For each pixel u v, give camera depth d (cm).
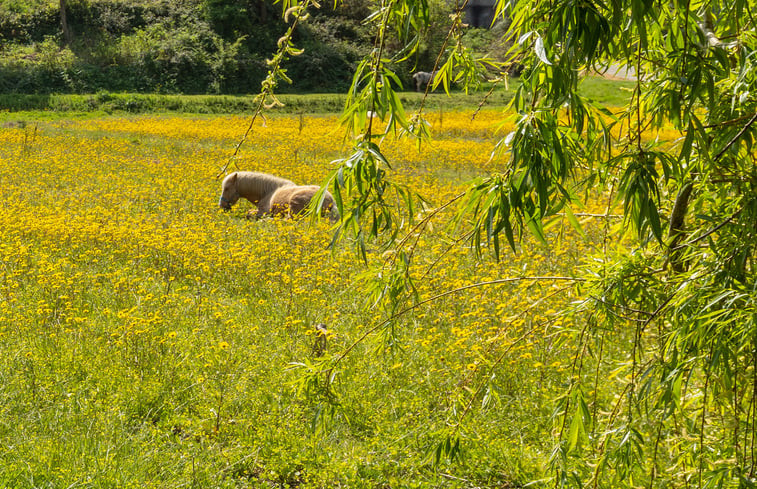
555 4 272
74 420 674
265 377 793
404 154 2955
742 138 342
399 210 321
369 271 407
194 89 6384
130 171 2386
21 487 556
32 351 820
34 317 940
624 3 269
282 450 650
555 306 838
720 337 333
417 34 306
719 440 427
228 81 6556
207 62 6525
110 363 809
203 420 701
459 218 316
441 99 5503
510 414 726
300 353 857
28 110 5134
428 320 995
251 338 904
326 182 293
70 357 810
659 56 369
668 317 389
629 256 396
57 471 580
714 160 332
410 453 661
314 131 4006
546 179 288
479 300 1027
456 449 462
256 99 333
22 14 6681
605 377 764
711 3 352
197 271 1227
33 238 1370
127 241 1355
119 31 6844
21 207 1612
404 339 897
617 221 452
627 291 393
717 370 349
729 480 370
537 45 253
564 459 409
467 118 4753
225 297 1116
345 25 7556
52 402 718
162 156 2802
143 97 5553
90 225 1401
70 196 1881
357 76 299
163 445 647
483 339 837
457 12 371
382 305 415
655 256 402
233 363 806
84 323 927
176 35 6750
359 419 727
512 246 286
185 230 1412
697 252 383
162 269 1212
